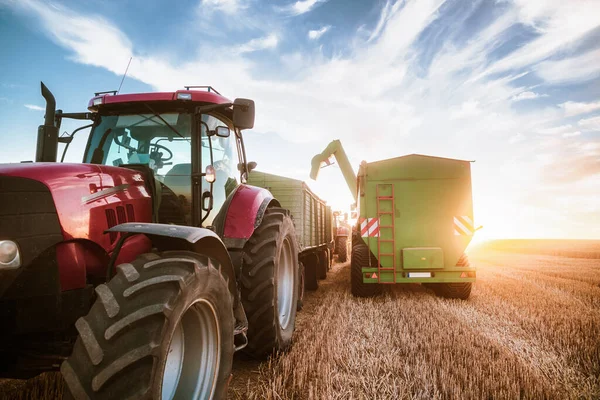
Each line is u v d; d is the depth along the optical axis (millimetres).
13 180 2006
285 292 4148
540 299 7156
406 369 3344
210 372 2209
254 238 3535
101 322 1638
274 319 3398
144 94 3293
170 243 2246
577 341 4219
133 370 1554
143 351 1568
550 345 4230
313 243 8789
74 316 2092
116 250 2078
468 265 7375
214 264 2252
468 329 4871
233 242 3285
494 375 3320
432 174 7484
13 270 1891
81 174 2342
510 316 5668
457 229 7316
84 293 2146
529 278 10656
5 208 1929
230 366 2340
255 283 3371
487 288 8562
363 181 7664
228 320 2316
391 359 3656
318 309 6383
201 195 3260
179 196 3213
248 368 3533
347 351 3949
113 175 2592
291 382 3172
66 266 2086
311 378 3279
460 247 7270
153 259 1968
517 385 3014
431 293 8102
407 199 7496
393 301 7051
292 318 4117
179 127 3324
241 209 3424
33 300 1981
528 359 3754
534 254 29109
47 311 2004
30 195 2018
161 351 1620
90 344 1575
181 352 2143
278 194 7816
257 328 3367
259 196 3705
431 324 5125
